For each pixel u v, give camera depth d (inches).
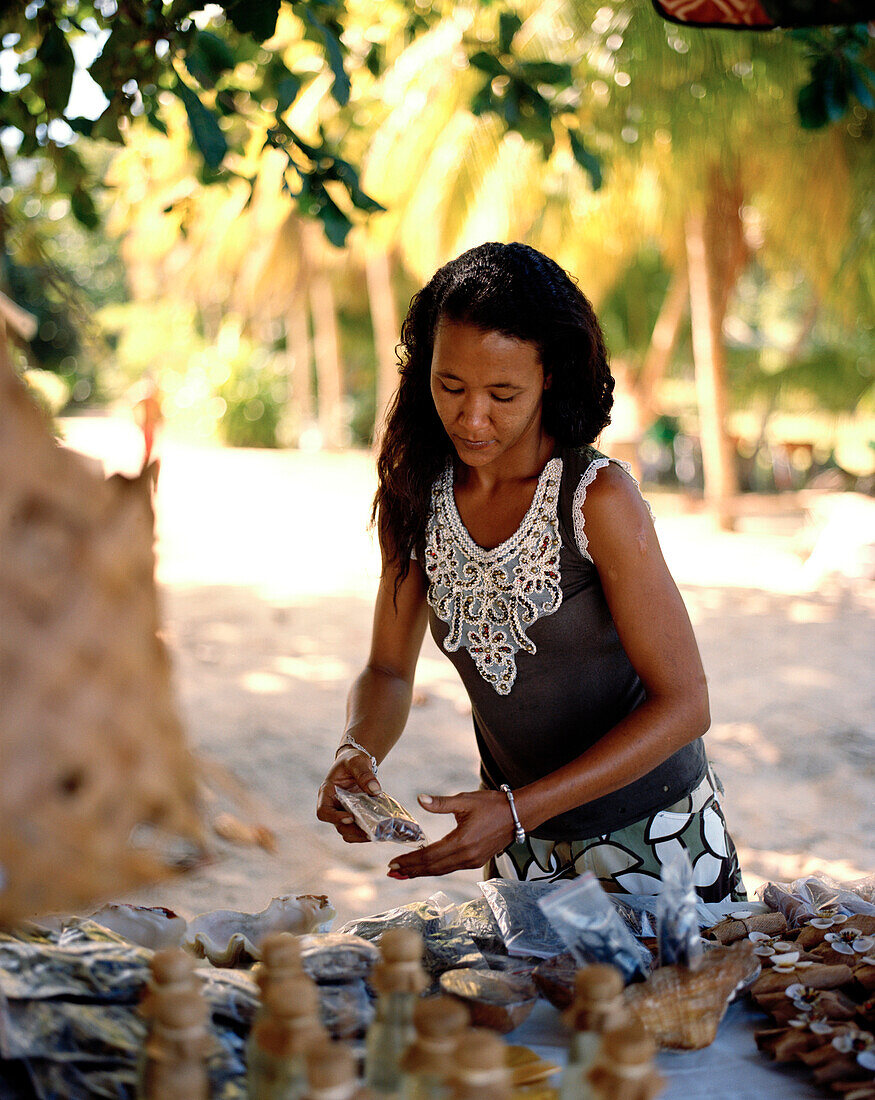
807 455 636.1
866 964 51.1
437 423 64.6
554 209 414.9
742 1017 50.0
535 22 314.2
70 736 33.7
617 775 58.1
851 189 381.4
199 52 91.4
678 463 716.0
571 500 59.8
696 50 287.9
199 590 344.2
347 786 63.1
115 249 1063.6
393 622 70.9
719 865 67.7
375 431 69.2
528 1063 44.2
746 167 395.5
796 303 901.2
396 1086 37.6
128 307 971.3
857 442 599.5
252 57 108.7
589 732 65.3
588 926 48.9
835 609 309.1
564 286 57.7
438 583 65.3
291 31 152.3
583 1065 36.6
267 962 39.4
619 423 509.0
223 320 1018.7
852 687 233.5
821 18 60.9
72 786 33.9
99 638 34.5
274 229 618.8
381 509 68.4
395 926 54.8
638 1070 33.9
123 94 98.3
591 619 62.1
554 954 53.4
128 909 54.0
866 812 168.4
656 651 59.5
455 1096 31.6
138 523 36.3
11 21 94.1
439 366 56.8
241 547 421.1
